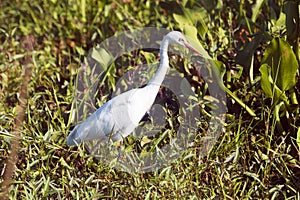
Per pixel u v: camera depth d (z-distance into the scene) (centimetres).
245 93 1323
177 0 1720
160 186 1091
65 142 1223
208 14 1585
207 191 1125
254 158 1212
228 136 1227
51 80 1505
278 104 1248
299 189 1158
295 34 1307
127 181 1137
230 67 1403
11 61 1565
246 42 1468
